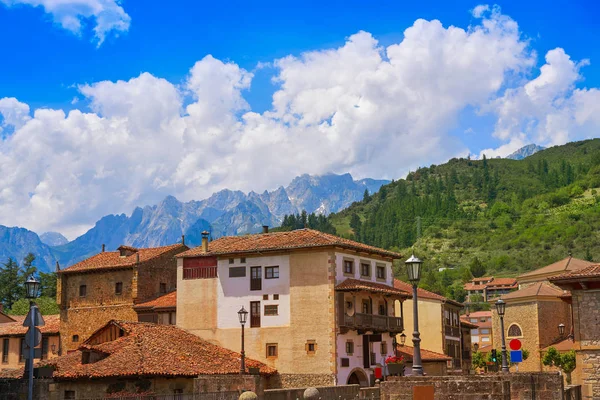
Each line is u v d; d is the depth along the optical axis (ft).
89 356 196.85
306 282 220.84
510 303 315.58
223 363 204.64
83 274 275.59
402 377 112.68
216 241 248.11
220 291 233.96
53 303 404.36
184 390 180.75
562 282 140.87
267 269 227.81
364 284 227.40
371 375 228.43
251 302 228.22
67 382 173.88
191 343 217.36
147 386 173.88
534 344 303.07
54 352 276.62
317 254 220.84
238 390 137.69
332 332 214.48
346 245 222.07
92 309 270.67
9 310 451.53
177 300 240.53
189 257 240.53
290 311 221.66
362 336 227.81
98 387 173.68
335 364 213.05
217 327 231.91
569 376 261.24
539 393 107.55
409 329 289.12
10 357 285.23
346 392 150.51
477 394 108.58
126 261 269.23
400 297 244.83
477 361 316.60
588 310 140.46
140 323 220.23
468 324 336.90
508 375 108.78
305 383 215.10
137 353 187.73
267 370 216.74
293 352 219.00
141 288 262.06
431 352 275.80
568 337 294.66
